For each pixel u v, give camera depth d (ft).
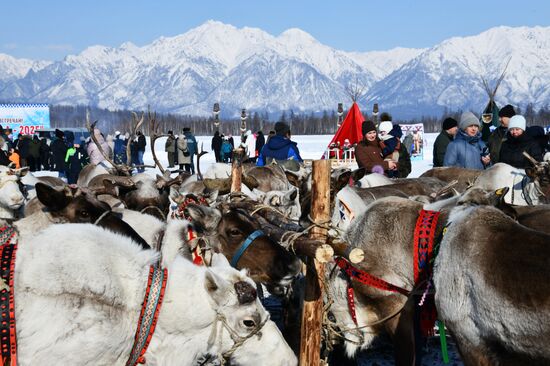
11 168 26.05
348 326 16.57
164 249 16.24
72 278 11.43
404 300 15.34
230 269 12.48
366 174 29.89
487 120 39.70
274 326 12.48
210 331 12.32
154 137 30.25
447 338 20.56
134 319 12.08
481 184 25.08
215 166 30.96
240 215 16.87
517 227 12.62
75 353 11.35
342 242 14.20
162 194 23.88
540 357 11.57
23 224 15.30
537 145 27.99
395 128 37.47
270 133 50.85
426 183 26.99
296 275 16.79
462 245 12.92
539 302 11.44
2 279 11.19
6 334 11.09
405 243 15.25
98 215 15.58
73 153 64.90
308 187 17.80
